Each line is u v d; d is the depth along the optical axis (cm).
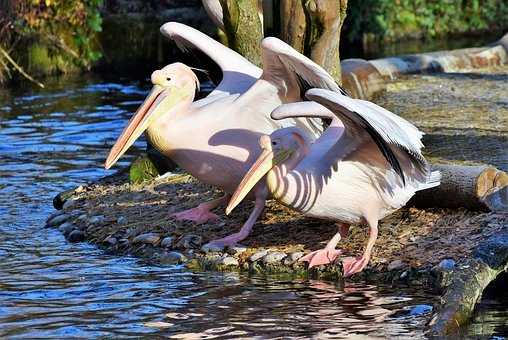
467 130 1719
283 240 1278
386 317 1044
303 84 1269
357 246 1234
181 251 1283
